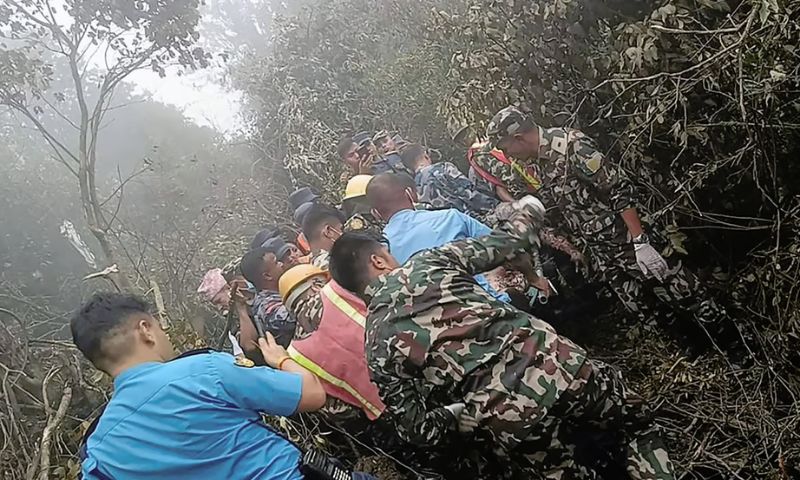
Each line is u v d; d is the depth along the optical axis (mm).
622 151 3545
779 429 2660
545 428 2184
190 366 1889
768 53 2756
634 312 3602
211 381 1868
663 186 3629
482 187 4117
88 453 1871
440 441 2307
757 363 2971
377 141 5098
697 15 3227
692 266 3781
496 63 4039
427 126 6621
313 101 7984
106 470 1832
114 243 9031
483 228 3271
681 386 3246
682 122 3223
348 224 4094
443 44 5863
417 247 3148
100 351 1922
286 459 1937
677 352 3523
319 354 2762
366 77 7914
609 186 3188
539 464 2268
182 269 6562
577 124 3840
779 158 3232
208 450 1826
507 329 2230
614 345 3875
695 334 3494
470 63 4238
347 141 5012
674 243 3209
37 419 4215
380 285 2352
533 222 2518
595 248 3432
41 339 4863
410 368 2264
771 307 3180
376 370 2297
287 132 8195
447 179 4188
